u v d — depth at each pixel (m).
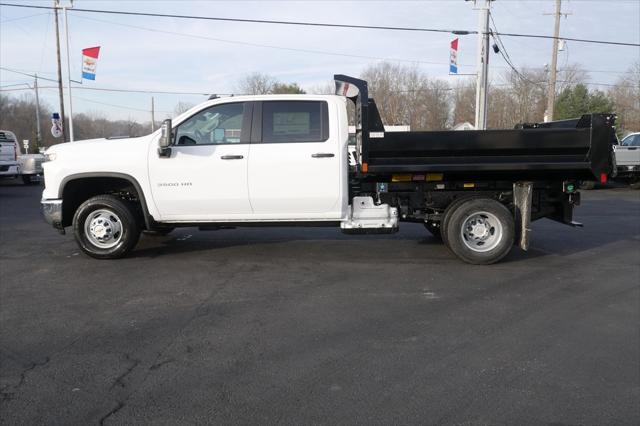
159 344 4.48
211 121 6.96
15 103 72.44
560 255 7.84
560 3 30.19
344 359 4.17
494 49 27.77
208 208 7.01
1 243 8.66
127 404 3.49
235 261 7.38
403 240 8.91
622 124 51.06
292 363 4.10
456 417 3.33
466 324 4.94
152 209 7.04
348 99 7.53
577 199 7.28
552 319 5.08
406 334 4.69
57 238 9.13
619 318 5.12
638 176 19.56
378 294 5.86
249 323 4.96
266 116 6.92
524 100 55.16
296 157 6.84
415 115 60.47
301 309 5.36
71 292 5.94
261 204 6.96
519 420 3.29
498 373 3.93
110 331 4.77
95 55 27.02
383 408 3.43
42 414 3.36
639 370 3.99
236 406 3.46
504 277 6.57
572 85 52.00
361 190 7.30
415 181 7.15
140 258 7.53
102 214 7.27
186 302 5.58
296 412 3.39
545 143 6.77
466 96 60.62
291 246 8.38
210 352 4.31
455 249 7.10
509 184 7.31
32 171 21.23
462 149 6.74
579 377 3.88
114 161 6.94
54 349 4.38
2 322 5.00
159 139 6.79
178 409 3.43
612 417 3.33
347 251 8.03
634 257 7.70
